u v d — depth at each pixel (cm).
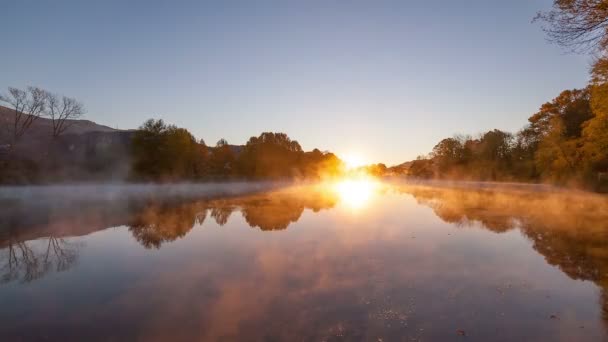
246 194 3856
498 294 721
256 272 898
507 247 1152
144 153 5478
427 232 1434
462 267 922
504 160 6919
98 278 876
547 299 692
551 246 1153
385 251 1109
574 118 4366
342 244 1218
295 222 1739
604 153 2714
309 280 824
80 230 1562
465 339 533
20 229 1589
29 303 714
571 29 988
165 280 847
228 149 7406
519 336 541
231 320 610
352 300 694
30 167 5216
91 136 7956
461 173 8100
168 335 559
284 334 551
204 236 1399
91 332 579
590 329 564
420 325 580
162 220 1845
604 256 1014
